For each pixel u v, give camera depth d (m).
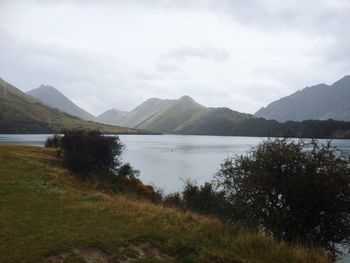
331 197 11.28
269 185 12.00
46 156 30.09
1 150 29.50
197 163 68.38
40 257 8.13
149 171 53.81
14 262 7.76
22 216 11.27
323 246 11.68
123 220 11.81
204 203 18.84
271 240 10.86
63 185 19.39
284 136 13.61
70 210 12.67
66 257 8.34
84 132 32.44
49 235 9.56
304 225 11.81
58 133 41.91
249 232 11.49
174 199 22.56
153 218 12.26
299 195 11.53
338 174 11.83
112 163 32.06
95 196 16.34
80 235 9.75
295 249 9.94
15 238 9.15
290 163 12.11
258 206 12.59
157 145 149.75
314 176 11.59
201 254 9.02
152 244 9.62
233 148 127.44
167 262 8.59
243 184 12.89
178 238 10.09
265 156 12.76
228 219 13.84
